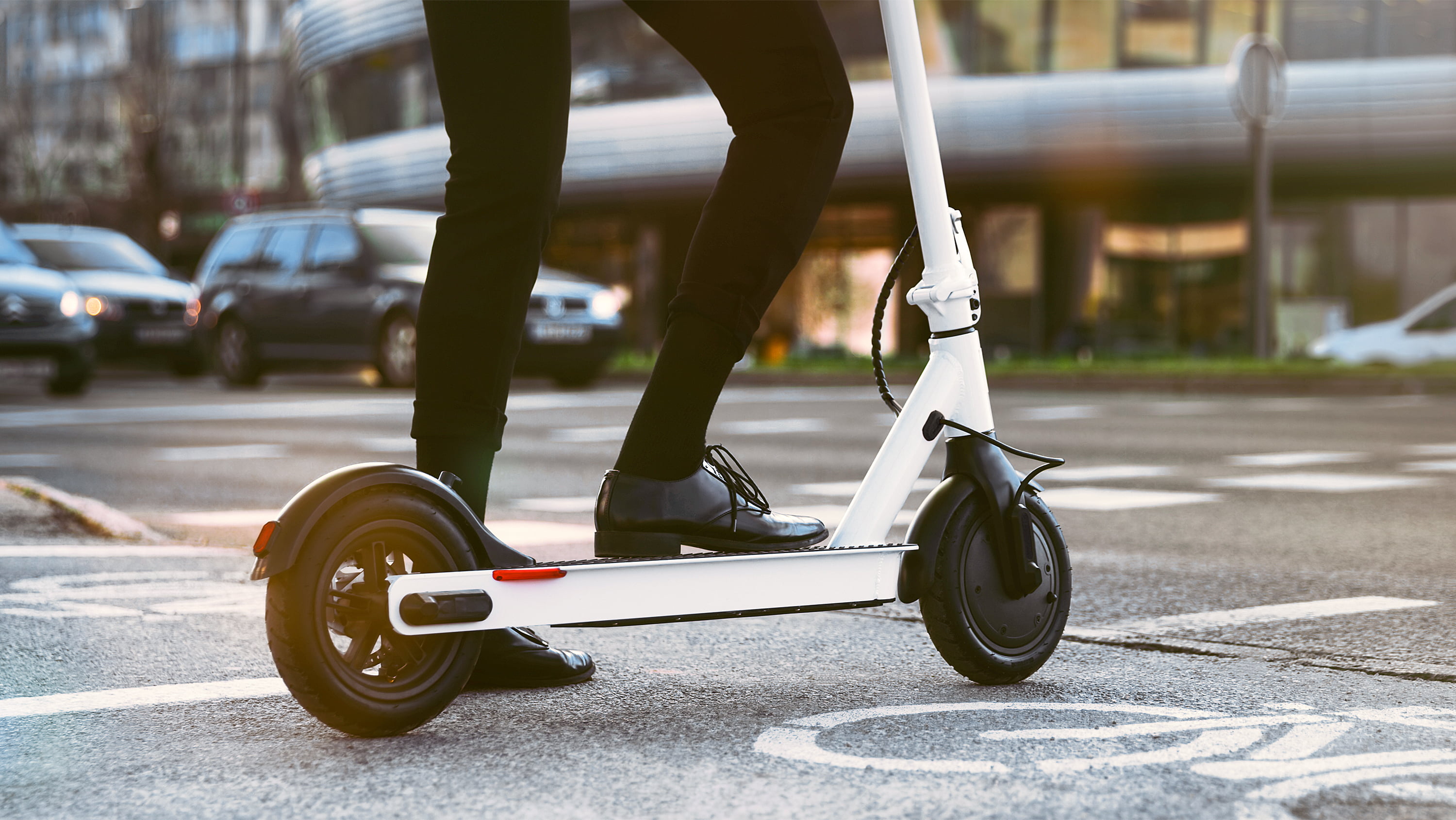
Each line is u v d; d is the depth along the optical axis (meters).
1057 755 2.42
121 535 5.34
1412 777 2.30
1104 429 11.28
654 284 31.14
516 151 2.71
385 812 2.11
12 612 3.78
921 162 2.93
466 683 2.55
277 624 2.31
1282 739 2.54
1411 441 10.20
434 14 2.75
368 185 33.44
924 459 2.89
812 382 18.95
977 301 2.96
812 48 2.68
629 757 2.39
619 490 2.66
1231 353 27.66
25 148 52.84
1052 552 3.01
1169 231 27.92
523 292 2.76
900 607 3.94
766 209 2.68
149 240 46.94
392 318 15.73
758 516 2.75
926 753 2.43
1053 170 26.72
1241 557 5.06
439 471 2.72
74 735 2.56
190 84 52.06
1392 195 27.08
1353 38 25.75
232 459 8.45
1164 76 26.12
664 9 2.68
